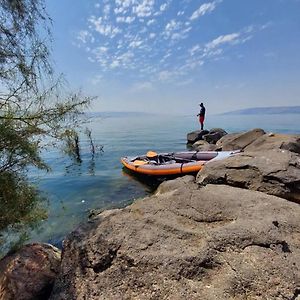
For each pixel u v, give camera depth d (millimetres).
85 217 7855
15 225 4207
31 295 3176
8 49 3607
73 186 10938
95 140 27375
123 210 4125
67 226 7211
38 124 3875
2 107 3678
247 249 3051
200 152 12445
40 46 3854
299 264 2842
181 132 39312
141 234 3447
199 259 2967
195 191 4461
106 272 3129
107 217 3951
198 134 24094
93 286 3031
